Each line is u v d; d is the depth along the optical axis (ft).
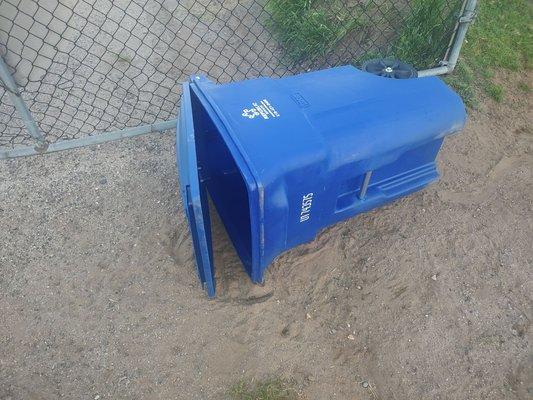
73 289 8.31
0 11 14.56
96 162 10.40
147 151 10.66
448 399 7.14
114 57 13.48
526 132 11.51
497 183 10.18
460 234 9.20
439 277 8.52
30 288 8.32
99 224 9.27
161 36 14.33
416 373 7.39
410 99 7.80
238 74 13.04
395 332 7.82
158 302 8.14
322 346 7.66
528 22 14.90
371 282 8.46
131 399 7.10
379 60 9.48
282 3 14.14
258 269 7.57
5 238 9.03
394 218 9.43
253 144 6.52
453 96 8.03
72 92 12.27
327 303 8.20
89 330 7.80
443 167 10.43
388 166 8.25
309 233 8.09
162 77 12.87
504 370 7.47
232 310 8.02
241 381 7.25
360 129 7.16
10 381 7.25
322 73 8.34
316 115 7.18
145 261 8.69
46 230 9.17
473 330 7.89
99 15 15.03
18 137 11.01
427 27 12.26
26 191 9.84
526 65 13.39
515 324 7.99
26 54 13.25
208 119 7.93
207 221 7.95
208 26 14.65
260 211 6.42
